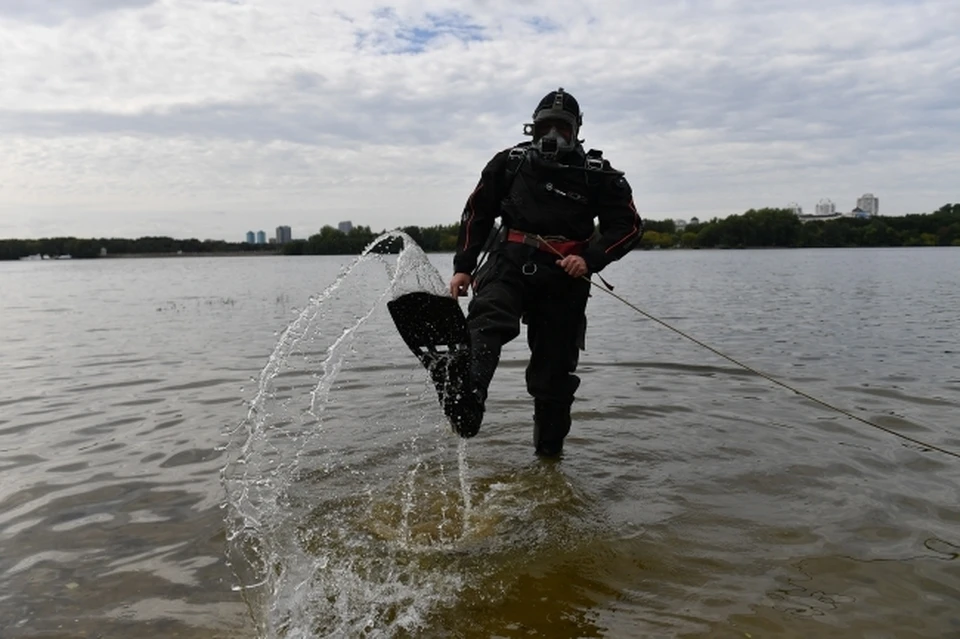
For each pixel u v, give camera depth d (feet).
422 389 20.31
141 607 8.82
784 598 8.84
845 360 24.36
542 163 13.26
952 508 11.38
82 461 14.28
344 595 9.10
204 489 12.69
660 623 8.35
